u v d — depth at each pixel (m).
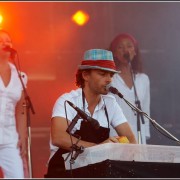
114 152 13.28
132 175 13.34
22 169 18.81
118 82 21.14
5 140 18.64
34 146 28.06
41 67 29.28
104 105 15.91
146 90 21.73
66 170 14.28
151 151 13.63
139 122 20.05
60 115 15.39
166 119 29.02
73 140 14.98
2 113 18.69
